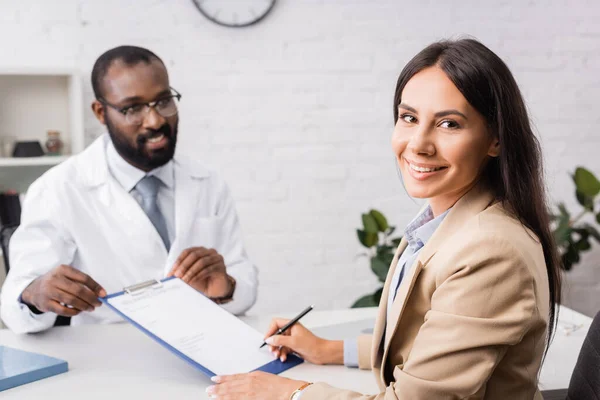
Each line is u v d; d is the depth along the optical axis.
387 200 3.17
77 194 1.89
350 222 3.16
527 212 1.03
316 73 3.03
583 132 3.27
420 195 1.03
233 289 1.78
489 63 0.98
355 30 3.04
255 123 3.01
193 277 1.63
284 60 3.00
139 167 1.93
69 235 1.87
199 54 2.92
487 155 1.03
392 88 3.10
